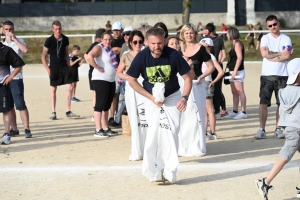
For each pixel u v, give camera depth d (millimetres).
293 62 7879
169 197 7938
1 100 11812
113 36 14383
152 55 8383
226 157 10430
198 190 8266
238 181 8719
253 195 7984
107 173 9320
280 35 12148
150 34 8234
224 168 9555
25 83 25156
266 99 12156
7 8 53688
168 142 8391
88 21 53531
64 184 8711
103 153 10883
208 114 12711
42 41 41000
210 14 52719
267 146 11375
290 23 53000
